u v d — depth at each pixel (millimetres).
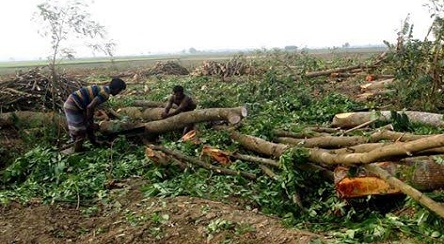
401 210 5289
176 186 6281
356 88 13312
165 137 8609
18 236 5148
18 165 7195
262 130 7805
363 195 5461
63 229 5367
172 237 4992
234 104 10758
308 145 6957
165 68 22938
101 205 6023
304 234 4711
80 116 8008
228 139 7688
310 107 10453
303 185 6008
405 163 5398
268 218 5285
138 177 6902
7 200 5855
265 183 6422
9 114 9242
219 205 5586
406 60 10055
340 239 4598
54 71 9852
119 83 8117
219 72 18562
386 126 7500
